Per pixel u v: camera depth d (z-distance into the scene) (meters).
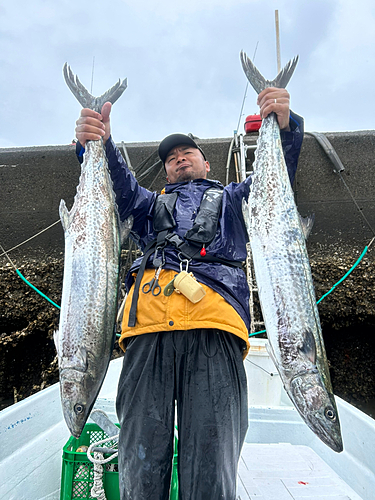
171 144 2.46
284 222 1.84
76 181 5.14
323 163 4.83
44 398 2.22
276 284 1.74
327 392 1.58
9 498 1.78
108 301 1.84
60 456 2.15
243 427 1.50
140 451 1.36
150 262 1.77
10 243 4.98
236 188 2.10
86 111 2.04
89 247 1.87
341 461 2.10
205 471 1.31
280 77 2.16
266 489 1.70
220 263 1.74
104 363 1.79
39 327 4.69
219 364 1.44
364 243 4.58
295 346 1.63
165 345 1.50
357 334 4.71
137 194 2.16
